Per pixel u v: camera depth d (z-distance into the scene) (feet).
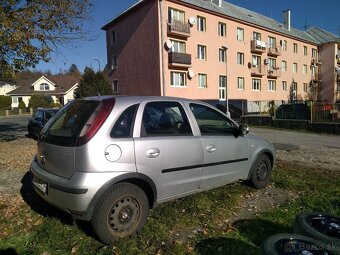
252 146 17.25
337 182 19.67
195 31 98.63
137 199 11.85
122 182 11.59
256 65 122.93
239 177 16.63
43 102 163.63
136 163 11.76
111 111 11.68
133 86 102.83
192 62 98.37
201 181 14.37
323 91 166.20
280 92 138.51
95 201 10.83
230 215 14.12
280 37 136.56
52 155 11.87
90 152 10.83
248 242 11.62
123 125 11.85
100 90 99.66
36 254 10.65
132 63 102.12
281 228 12.75
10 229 12.62
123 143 11.51
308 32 178.91
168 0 91.20
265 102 113.09
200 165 14.20
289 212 14.38
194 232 12.41
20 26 30.17
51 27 33.81
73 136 11.31
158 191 12.62
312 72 162.50
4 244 11.32
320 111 58.70
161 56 90.74
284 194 17.22
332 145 38.81
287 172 22.29
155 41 91.76
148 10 93.20
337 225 9.48
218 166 15.17
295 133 55.77
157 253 10.77
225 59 107.76
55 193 11.35
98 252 10.70
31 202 15.58
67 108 13.19
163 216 13.62
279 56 136.67
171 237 11.96
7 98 167.32
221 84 109.09
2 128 67.87
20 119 109.19
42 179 12.10
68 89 188.96
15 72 36.40
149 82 95.66
